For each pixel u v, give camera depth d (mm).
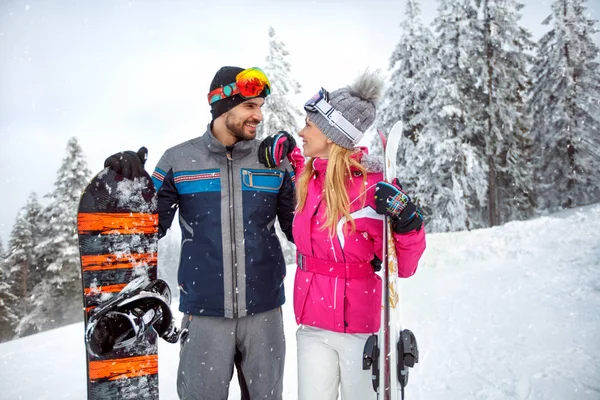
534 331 4129
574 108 21234
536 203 21922
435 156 17547
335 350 2129
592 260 6324
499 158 19891
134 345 1985
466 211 17719
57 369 4547
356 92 2188
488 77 18984
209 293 2182
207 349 2188
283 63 17969
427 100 17719
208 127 2330
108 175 2041
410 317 5180
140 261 2084
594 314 4293
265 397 2285
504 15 19312
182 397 2234
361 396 2062
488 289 5879
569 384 3018
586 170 21016
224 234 2217
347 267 2078
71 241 19906
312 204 2145
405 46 18094
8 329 19984
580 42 21047
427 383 3365
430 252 8742
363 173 2074
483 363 3580
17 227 20797
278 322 2369
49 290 19812
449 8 19047
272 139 2287
